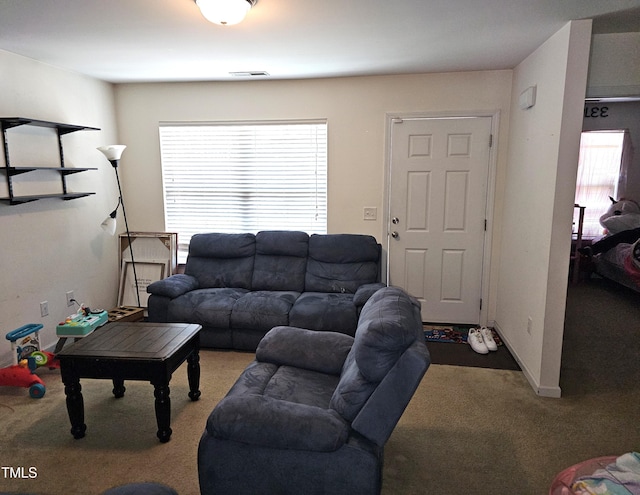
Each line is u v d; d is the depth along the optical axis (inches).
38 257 129.9
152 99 164.4
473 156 150.7
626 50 105.8
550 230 104.3
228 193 168.4
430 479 78.9
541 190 111.8
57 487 76.2
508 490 76.2
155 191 170.7
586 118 239.8
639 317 175.5
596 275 236.5
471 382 117.3
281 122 159.5
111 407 103.7
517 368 126.3
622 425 96.3
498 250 154.1
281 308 131.6
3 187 117.3
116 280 169.9
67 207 141.3
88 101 150.9
